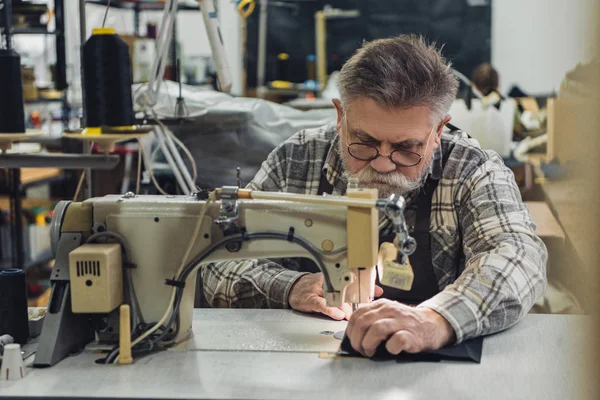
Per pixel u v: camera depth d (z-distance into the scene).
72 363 1.35
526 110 3.80
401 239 1.33
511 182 1.90
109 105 1.55
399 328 1.35
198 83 4.40
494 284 1.51
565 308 2.55
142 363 1.35
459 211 1.90
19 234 3.21
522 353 1.39
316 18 5.49
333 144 2.01
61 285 1.41
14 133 1.65
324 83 5.47
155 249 1.44
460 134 2.02
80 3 2.09
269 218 1.41
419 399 1.16
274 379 1.26
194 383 1.24
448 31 5.66
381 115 1.60
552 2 5.76
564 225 2.71
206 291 1.96
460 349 1.38
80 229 1.45
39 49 4.45
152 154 2.71
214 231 1.43
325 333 1.54
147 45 3.22
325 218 1.40
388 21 5.66
